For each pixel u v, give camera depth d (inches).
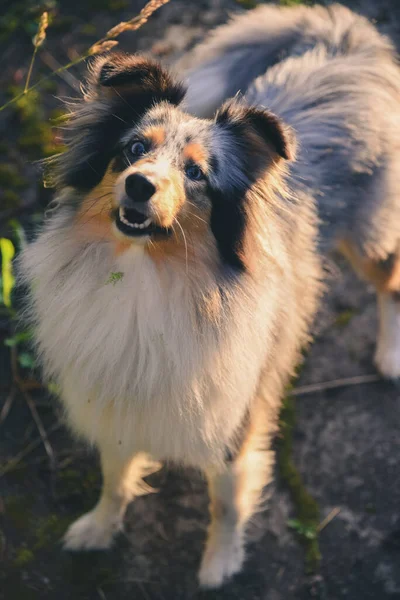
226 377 39.5
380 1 69.6
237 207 39.2
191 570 45.4
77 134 39.8
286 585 45.0
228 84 48.2
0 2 67.4
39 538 45.7
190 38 66.3
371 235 48.3
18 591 43.9
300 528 46.7
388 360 52.5
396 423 50.9
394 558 45.9
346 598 44.6
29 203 57.2
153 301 38.4
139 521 46.9
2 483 47.4
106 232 38.3
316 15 50.4
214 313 38.7
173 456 41.7
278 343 43.1
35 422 49.7
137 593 44.4
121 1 68.1
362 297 56.1
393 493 48.3
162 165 37.3
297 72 46.9
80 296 38.9
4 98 62.1
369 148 46.2
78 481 47.9
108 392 39.7
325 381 52.5
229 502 43.8
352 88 46.8
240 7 68.8
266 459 44.8
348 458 49.5
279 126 37.3
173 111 39.3
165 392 39.2
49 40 65.4
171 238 37.8
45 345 40.6
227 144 39.1
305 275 44.2
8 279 49.2
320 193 44.9
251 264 39.4
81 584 44.4
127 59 39.3
